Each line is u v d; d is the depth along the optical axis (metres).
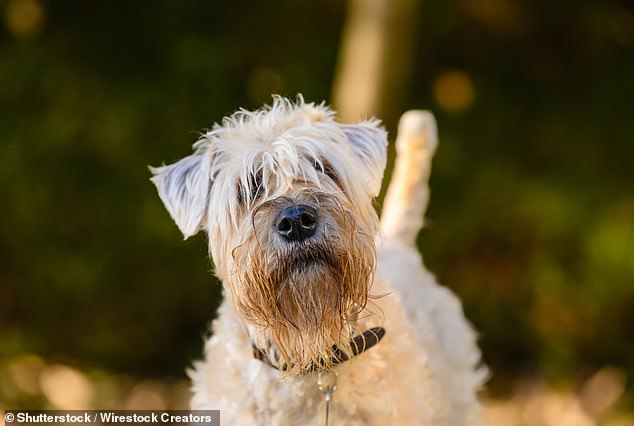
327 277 4.83
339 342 4.95
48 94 11.16
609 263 11.29
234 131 5.23
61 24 11.36
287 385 5.02
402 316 5.39
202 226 5.39
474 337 6.80
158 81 11.25
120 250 11.49
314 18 11.69
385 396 5.02
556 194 11.36
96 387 11.22
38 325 11.73
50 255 11.50
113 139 11.05
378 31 9.45
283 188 4.83
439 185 11.57
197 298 11.84
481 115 11.60
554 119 11.59
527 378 11.81
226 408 5.16
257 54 11.57
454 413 6.12
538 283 11.68
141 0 11.43
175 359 11.99
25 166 11.17
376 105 9.50
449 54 11.84
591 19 11.59
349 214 4.87
